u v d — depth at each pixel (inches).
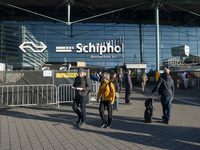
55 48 929.5
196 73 667.4
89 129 161.6
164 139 134.5
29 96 275.7
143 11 968.3
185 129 159.8
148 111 183.0
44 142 129.6
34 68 770.2
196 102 316.8
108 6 881.5
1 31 897.5
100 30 960.3
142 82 478.9
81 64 908.6
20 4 855.7
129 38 973.8
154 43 989.2
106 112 236.4
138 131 154.8
